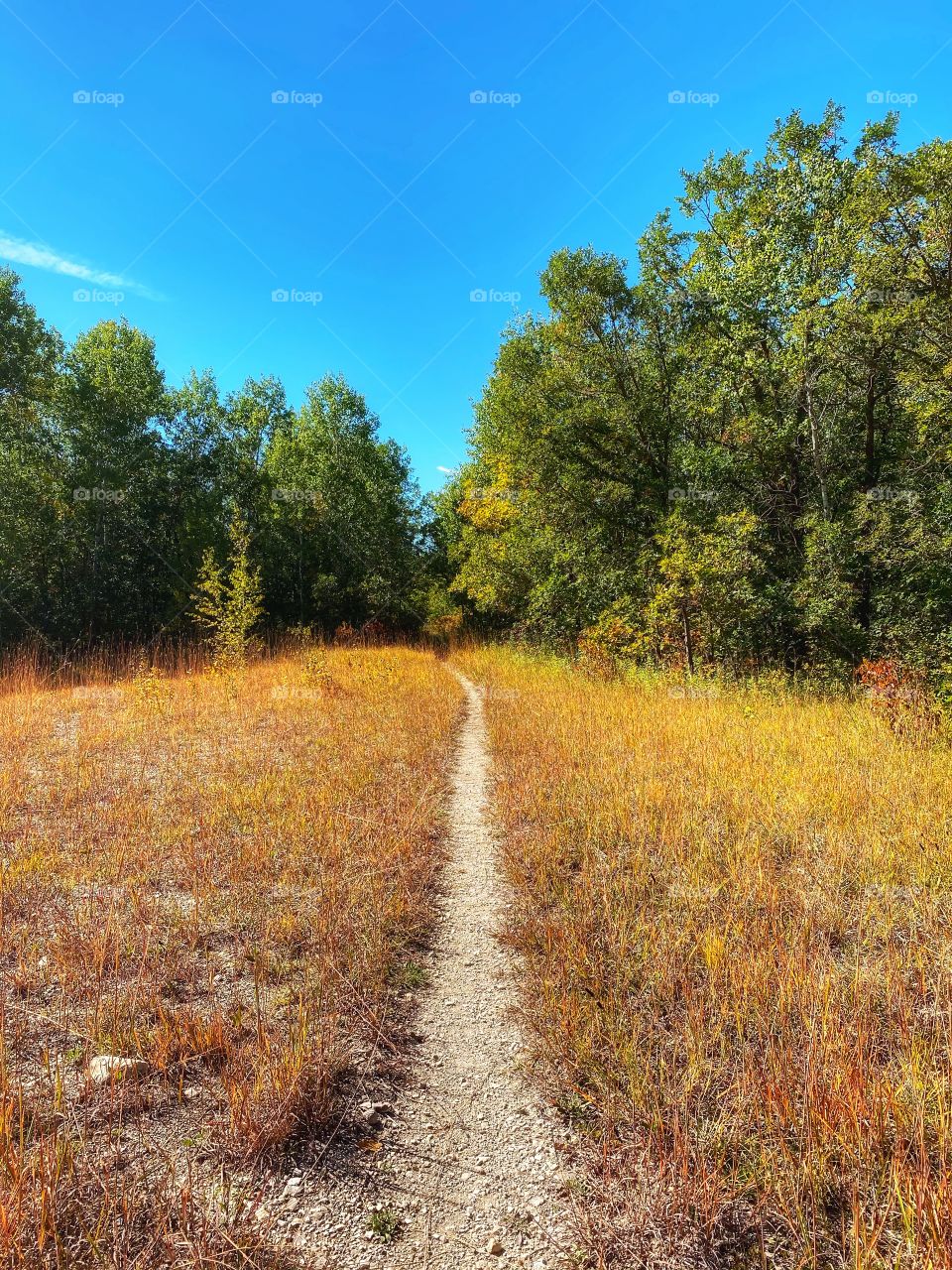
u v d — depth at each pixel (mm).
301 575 29656
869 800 5320
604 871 4352
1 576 19219
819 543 12688
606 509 17156
